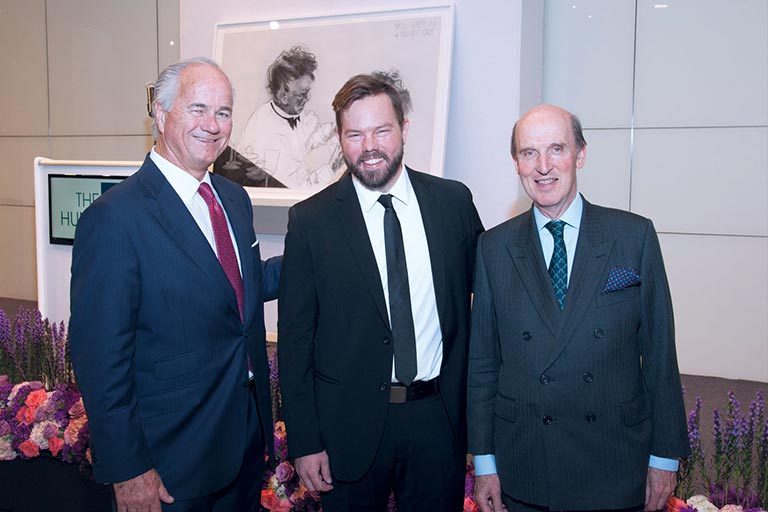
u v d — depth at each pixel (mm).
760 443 2311
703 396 3951
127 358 1723
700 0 4098
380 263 1937
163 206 1797
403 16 4031
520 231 1809
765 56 4008
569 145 1694
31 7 6059
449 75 3879
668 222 4344
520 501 1748
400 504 1979
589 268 1697
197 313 1800
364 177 1882
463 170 3988
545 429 1695
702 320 4340
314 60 4270
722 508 2143
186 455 1797
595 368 1675
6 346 3367
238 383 1892
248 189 4422
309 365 1952
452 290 1942
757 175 4109
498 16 3836
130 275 1721
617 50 4309
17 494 2959
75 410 2742
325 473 1946
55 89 6086
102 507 2756
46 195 3512
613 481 1673
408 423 1900
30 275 6555
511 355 1761
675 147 4266
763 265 4160
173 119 1828
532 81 4145
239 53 4492
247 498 2000
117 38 5730
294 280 1948
